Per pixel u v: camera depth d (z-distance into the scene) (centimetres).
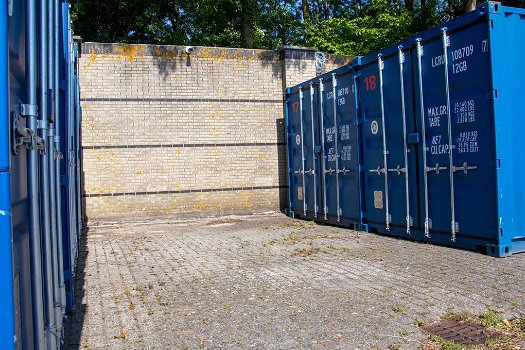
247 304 506
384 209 916
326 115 1113
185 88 1338
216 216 1359
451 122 739
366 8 2816
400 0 2584
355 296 521
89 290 578
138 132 1300
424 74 794
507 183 671
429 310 467
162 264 723
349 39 2406
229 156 1375
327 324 438
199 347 395
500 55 671
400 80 850
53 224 294
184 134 1337
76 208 733
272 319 456
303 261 717
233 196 1378
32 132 214
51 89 303
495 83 665
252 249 832
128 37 2378
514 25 686
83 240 982
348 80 1014
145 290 574
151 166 1309
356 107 983
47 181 269
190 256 782
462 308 469
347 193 1041
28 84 217
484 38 676
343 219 1062
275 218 1302
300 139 1254
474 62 694
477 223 702
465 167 716
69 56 537
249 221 1255
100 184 1271
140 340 414
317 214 1177
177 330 436
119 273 668
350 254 754
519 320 434
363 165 980
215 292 556
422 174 809
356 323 438
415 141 814
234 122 1381
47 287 258
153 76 1312
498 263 630
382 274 612
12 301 170
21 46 209
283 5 2383
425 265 647
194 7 2288
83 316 481
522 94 689
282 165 1425
